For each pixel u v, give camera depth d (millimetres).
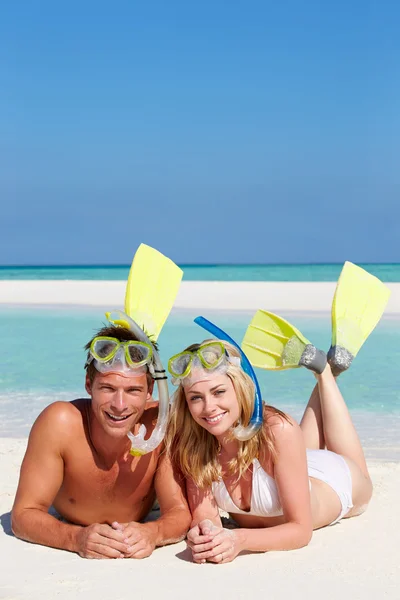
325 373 5234
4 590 3516
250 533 4039
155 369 4027
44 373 10672
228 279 43281
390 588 3535
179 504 4371
